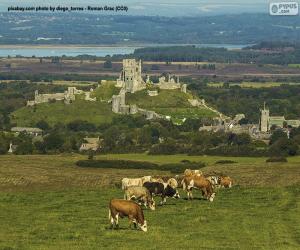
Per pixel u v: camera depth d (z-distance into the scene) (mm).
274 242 61219
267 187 98750
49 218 72875
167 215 73688
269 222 70812
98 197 88500
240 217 73500
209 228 67438
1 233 64750
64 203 83500
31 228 67188
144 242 60344
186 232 65188
